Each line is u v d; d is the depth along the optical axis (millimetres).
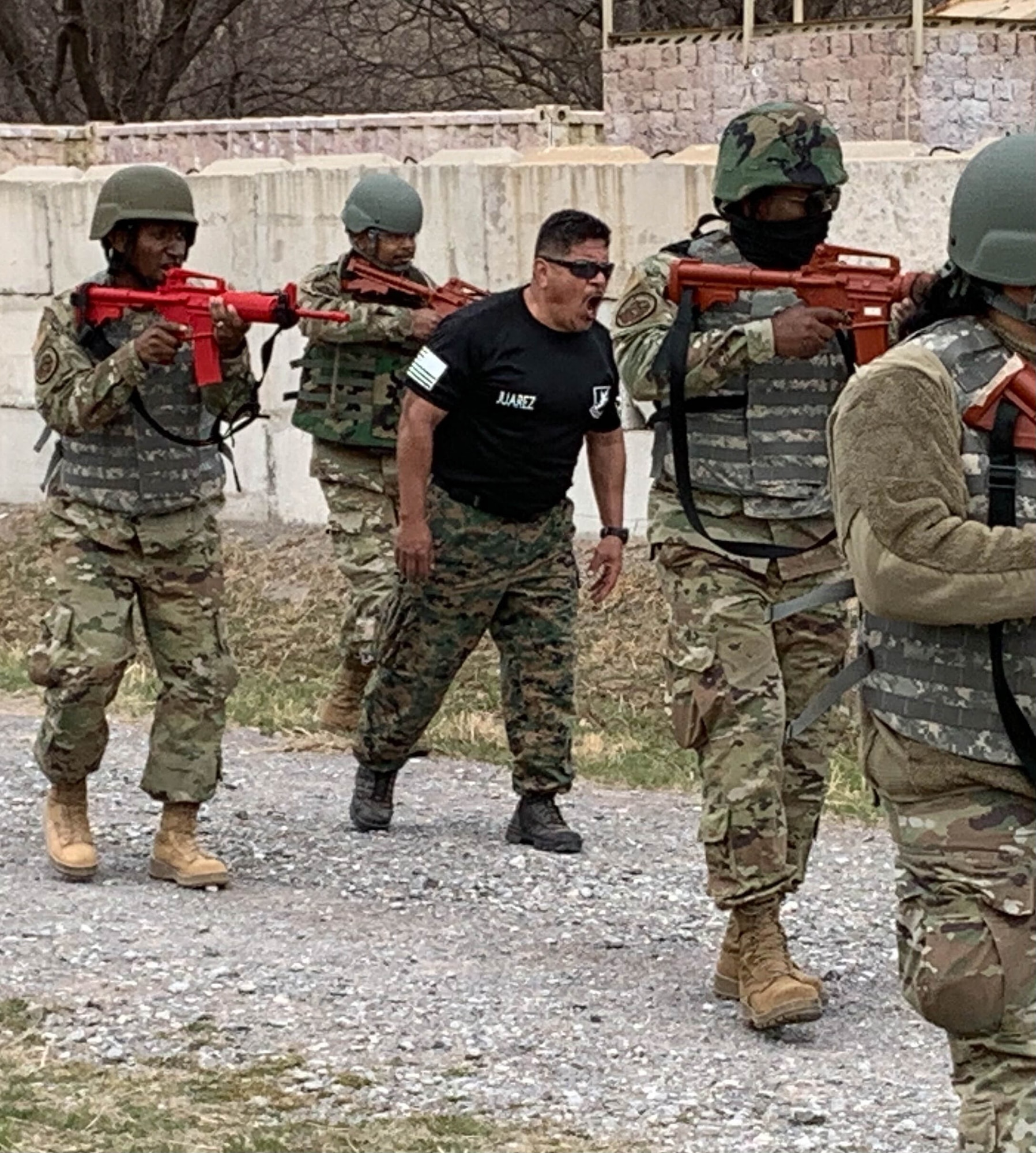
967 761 3719
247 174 12414
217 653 6664
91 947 5902
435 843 7434
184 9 23406
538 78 23953
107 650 6477
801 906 6719
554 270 6754
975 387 3666
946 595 3600
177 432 6449
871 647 3834
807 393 5371
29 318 13227
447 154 11961
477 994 5637
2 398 13367
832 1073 5105
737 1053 5234
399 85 24469
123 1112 4645
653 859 7316
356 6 24516
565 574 7230
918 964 3752
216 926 6223
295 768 8734
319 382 8562
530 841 7402
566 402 6867
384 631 7312
